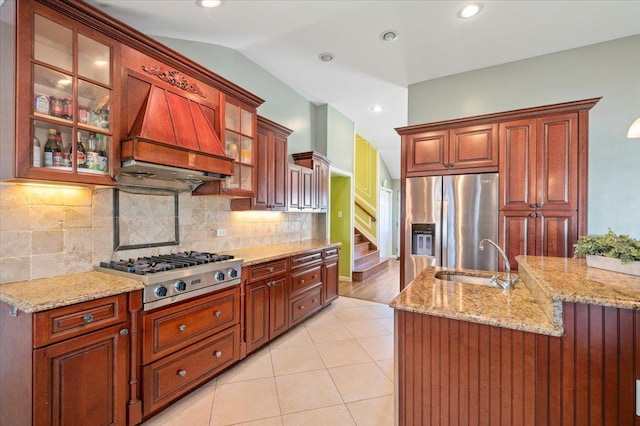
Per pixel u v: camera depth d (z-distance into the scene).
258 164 3.18
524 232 2.91
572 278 1.44
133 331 1.77
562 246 2.76
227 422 1.89
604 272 1.56
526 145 2.91
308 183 4.19
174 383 1.99
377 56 3.33
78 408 1.53
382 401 2.11
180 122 2.13
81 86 1.73
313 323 3.57
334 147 5.18
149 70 2.03
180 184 2.65
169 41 2.75
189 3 2.22
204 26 2.61
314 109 4.95
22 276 1.78
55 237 1.91
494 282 2.08
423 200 3.37
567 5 2.45
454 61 3.45
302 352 2.84
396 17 2.59
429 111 3.94
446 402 1.45
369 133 6.64
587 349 1.21
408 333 1.53
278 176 3.51
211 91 2.48
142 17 2.34
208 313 2.24
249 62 3.47
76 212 2.01
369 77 3.89
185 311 2.07
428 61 3.44
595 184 3.06
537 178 2.87
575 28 2.80
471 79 3.69
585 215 2.69
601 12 2.55
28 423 1.40
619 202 2.98
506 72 3.49
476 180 3.11
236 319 2.50
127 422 1.73
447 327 1.45
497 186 3.02
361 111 5.32
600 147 3.05
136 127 1.92
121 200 2.26
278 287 3.04
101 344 1.62
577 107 2.72
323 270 3.88
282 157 3.59
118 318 1.70
